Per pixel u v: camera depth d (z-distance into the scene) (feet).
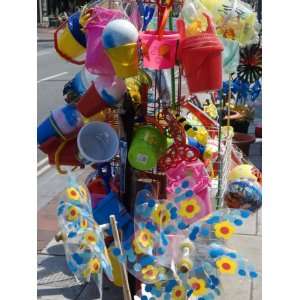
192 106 13.74
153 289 9.35
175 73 11.71
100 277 9.23
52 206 15.93
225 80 17.92
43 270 12.20
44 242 13.50
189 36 9.20
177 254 9.21
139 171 10.69
